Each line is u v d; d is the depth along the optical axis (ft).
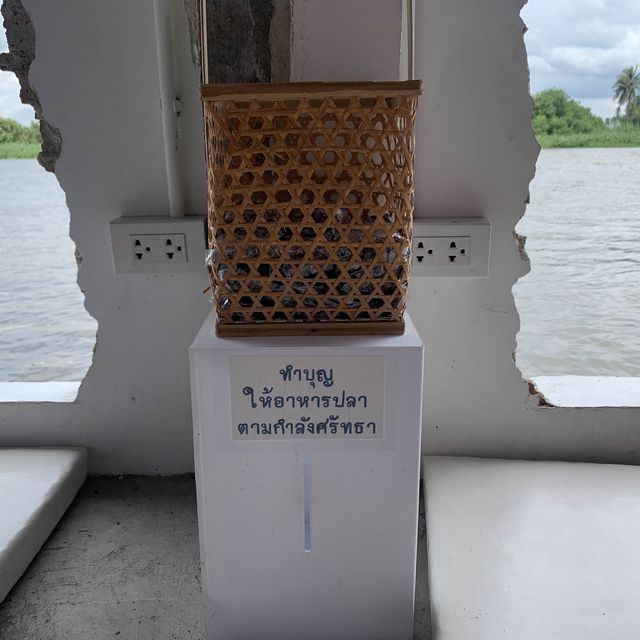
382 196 2.82
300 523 2.87
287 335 2.74
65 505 3.96
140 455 4.34
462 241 3.69
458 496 3.81
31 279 7.08
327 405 2.69
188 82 3.59
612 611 2.99
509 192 3.75
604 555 3.34
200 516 2.85
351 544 2.91
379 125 2.79
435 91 3.58
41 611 3.25
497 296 3.92
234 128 2.54
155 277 3.92
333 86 2.46
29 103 3.74
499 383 4.09
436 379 4.10
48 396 4.29
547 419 4.14
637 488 3.88
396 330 2.75
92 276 3.96
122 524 3.89
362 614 3.03
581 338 5.60
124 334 4.07
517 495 3.82
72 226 3.87
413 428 2.72
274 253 2.66
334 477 2.80
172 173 3.68
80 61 3.57
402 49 3.50
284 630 3.06
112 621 3.20
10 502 3.68
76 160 3.75
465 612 3.00
